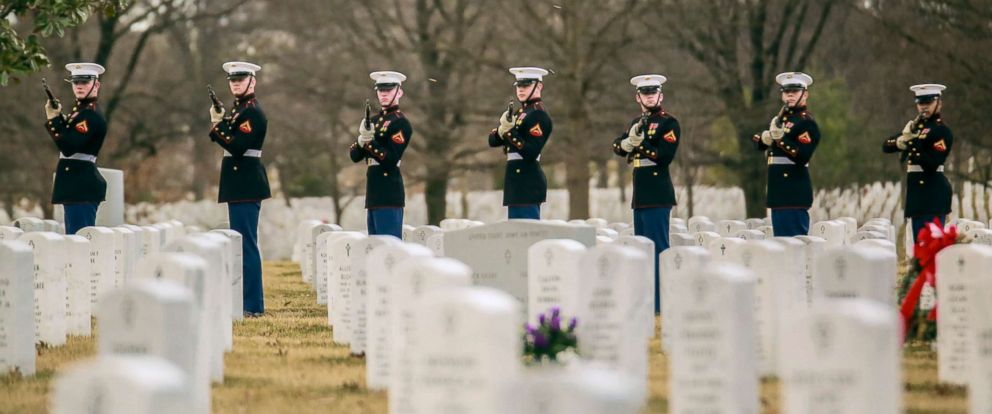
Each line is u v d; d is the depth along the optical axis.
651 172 38.81
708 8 83.06
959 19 79.38
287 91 100.00
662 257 29.28
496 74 90.19
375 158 39.25
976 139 77.56
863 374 17.23
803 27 98.56
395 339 21.50
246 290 39.06
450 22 95.38
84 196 39.75
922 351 28.72
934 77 77.56
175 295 19.14
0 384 25.11
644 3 86.06
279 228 110.50
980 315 20.88
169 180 132.00
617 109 84.50
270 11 102.19
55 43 101.00
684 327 19.80
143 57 120.56
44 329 31.30
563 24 85.38
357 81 94.31
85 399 14.94
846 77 101.25
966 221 50.03
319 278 43.75
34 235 31.25
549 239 27.22
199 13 102.25
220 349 26.17
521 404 14.19
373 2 96.62
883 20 81.69
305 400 24.20
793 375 17.62
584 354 23.34
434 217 98.44
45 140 98.88
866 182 92.69
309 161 113.56
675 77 85.50
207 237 30.00
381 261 24.97
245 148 38.19
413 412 21.25
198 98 105.75
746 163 85.25
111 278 37.03
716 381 19.61
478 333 17.02
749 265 26.53
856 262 24.39
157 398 14.79
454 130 96.00
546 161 85.88
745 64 98.38
